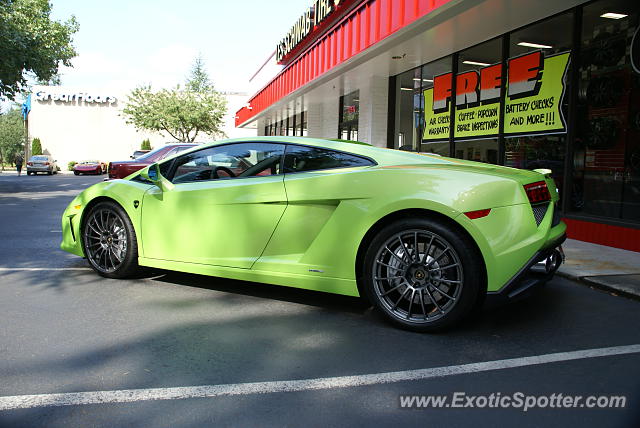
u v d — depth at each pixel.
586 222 7.02
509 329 3.45
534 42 7.98
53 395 2.46
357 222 3.49
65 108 48.00
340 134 15.95
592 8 7.02
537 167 8.00
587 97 7.12
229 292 4.37
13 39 18.92
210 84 63.50
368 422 2.22
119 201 4.61
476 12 7.50
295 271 3.74
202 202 4.14
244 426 2.18
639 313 3.84
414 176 3.38
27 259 5.71
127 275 4.73
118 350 3.05
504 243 3.12
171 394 2.48
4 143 74.56
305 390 2.53
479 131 9.40
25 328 3.43
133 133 49.22
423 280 3.32
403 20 8.36
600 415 2.29
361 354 3.00
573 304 4.07
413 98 11.72
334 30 11.69
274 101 18.41
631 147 6.48
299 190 3.74
